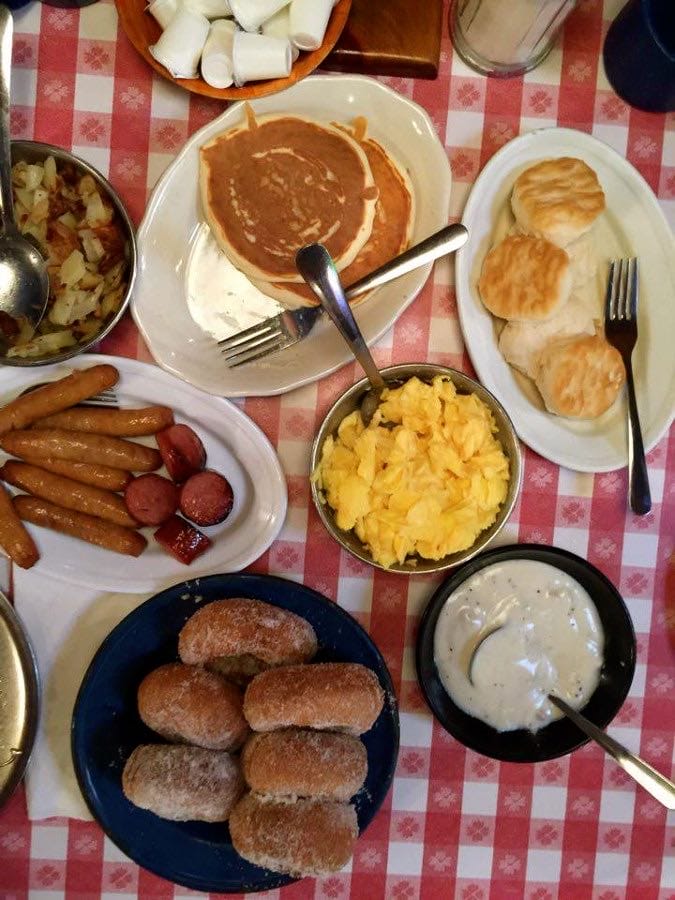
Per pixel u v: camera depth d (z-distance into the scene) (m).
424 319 0.60
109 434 0.58
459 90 0.60
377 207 0.57
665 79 0.56
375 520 0.56
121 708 0.57
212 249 0.58
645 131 0.61
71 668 0.60
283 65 0.52
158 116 0.58
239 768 0.56
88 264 0.56
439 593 0.57
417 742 0.62
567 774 0.63
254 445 0.58
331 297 0.48
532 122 0.60
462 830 0.63
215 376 0.57
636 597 0.63
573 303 0.59
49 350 0.55
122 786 0.56
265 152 0.56
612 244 0.61
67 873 0.61
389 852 0.62
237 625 0.54
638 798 0.63
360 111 0.57
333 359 0.56
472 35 0.57
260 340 0.55
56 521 0.57
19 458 0.58
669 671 0.63
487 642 0.58
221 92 0.53
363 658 0.57
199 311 0.58
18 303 0.54
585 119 0.60
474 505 0.56
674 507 0.63
